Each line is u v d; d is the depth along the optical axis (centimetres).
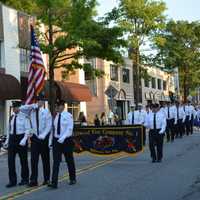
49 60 3416
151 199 1170
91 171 1719
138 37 5469
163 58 6506
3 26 3419
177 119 3203
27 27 3684
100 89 5406
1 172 1803
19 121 1418
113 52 3494
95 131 2067
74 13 3375
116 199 1184
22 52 3675
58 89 3816
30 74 2439
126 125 2033
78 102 4444
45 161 1436
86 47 3322
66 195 1260
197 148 2492
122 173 1644
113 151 2048
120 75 5962
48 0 3344
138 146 2027
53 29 3822
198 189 1295
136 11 5388
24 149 1441
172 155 2172
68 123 1385
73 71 3803
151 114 1944
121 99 5941
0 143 2744
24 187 1408
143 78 6269
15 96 3231
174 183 1398
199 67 7638
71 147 1423
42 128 1400
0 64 3391
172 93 7575
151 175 1573
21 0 4594
